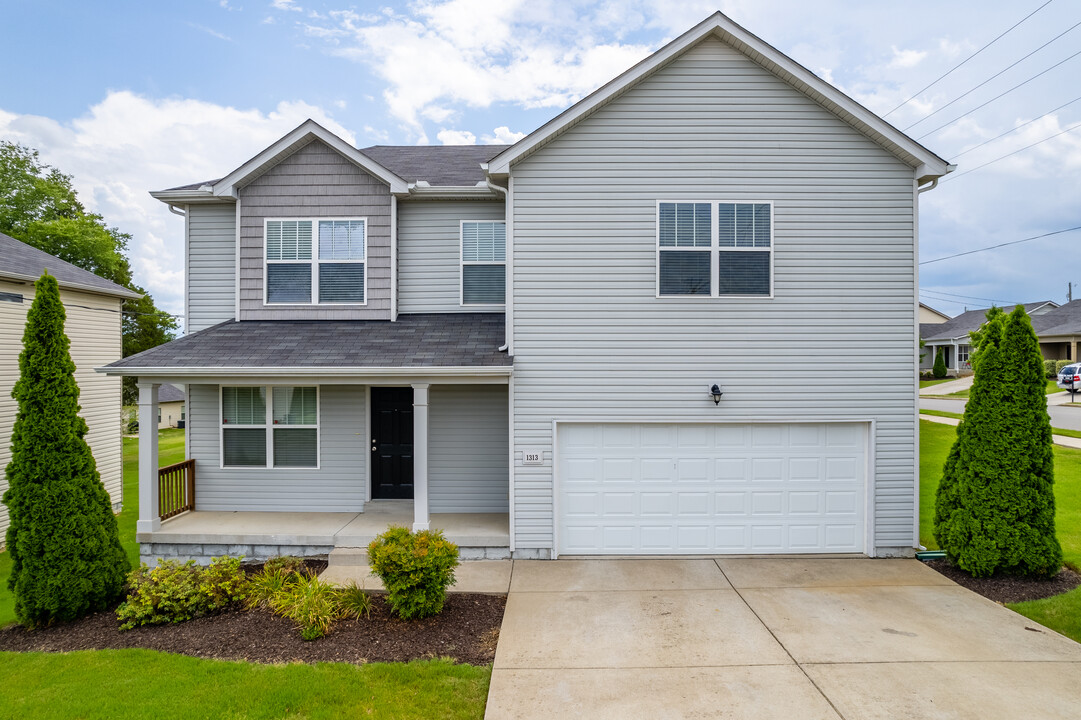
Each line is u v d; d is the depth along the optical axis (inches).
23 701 185.8
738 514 332.8
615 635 233.3
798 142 326.0
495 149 496.4
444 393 374.9
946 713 178.7
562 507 332.2
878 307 326.6
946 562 318.0
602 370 326.3
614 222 326.6
